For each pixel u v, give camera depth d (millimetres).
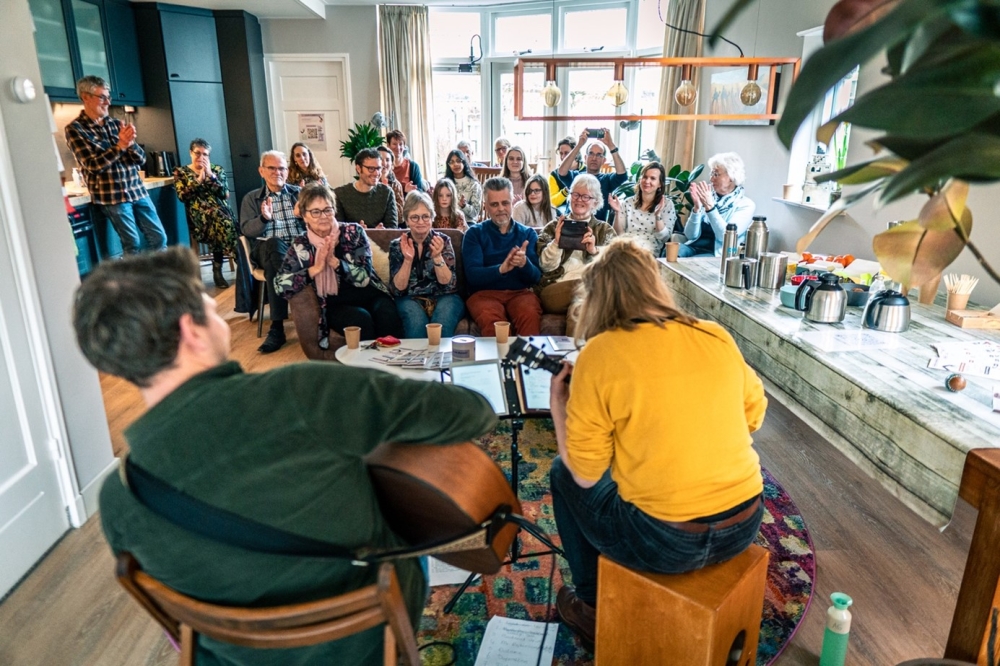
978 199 2594
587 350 1367
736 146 5363
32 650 1756
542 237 3613
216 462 813
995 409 1518
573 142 5945
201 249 6875
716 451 1323
